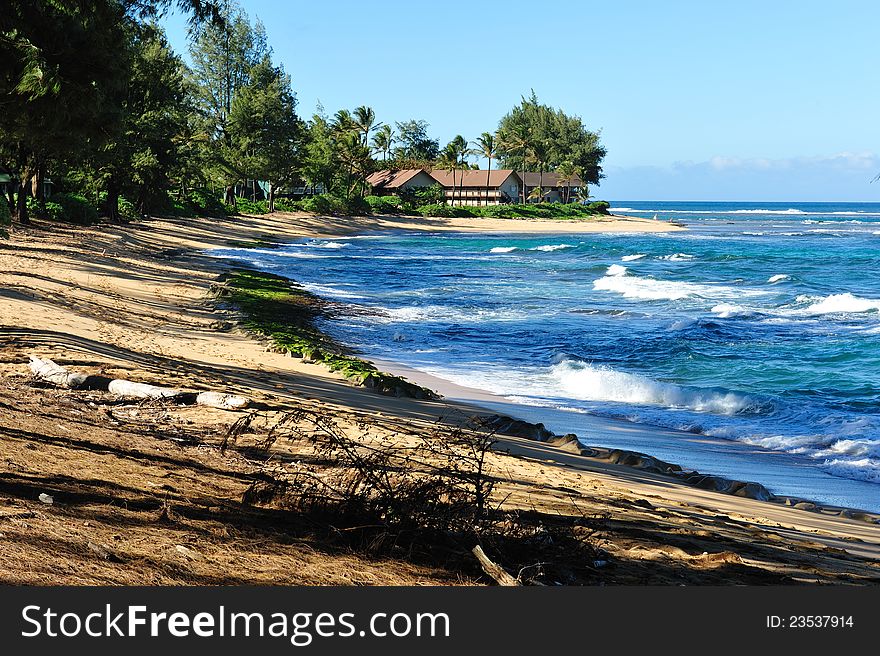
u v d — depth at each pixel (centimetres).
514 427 1347
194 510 558
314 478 697
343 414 1161
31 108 1528
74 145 1739
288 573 470
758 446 1471
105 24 1541
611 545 667
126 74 1717
